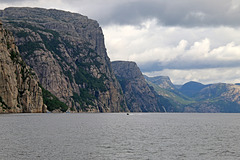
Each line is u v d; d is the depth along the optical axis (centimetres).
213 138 10662
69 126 13988
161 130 13575
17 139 8744
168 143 8969
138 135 11044
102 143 8594
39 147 7506
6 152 6825
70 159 6372
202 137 10919
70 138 9394
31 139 8806
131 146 8194
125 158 6638
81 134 10688
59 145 7912
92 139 9388
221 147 8412
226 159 6800
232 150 7931
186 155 7138
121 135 10875
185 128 15300
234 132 13288
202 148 8188
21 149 7188
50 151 7069
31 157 6406
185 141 9562
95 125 15588
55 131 11281
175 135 11394
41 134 10144
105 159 6500
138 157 6769
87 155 6819
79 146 7900
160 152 7412
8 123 14262
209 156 7088
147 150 7638
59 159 6328
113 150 7512
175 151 7606
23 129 11612
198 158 6856
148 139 9862
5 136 9362
